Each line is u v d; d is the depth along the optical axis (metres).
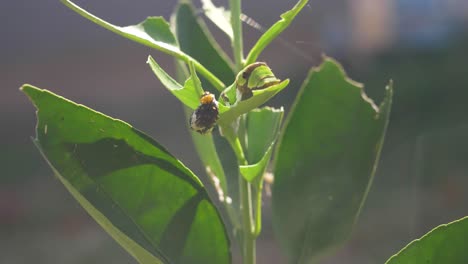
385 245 0.77
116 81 1.57
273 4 1.41
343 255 0.75
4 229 0.91
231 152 0.25
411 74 1.28
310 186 0.24
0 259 0.82
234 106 0.19
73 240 0.86
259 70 0.19
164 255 0.20
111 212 0.20
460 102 1.15
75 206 0.96
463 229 0.19
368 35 1.41
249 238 0.21
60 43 1.64
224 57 0.26
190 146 1.15
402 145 1.02
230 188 0.25
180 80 0.24
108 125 0.20
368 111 0.24
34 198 1.00
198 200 0.21
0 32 1.63
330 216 0.23
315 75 0.24
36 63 1.64
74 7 0.19
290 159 0.24
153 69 0.19
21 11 1.63
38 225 0.91
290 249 0.23
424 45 1.38
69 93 1.58
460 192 0.87
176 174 0.20
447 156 0.96
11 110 1.50
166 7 1.47
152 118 1.34
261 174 0.20
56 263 0.81
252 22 0.28
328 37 1.44
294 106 0.24
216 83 0.20
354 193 0.23
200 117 0.19
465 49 1.34
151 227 0.20
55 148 0.20
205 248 0.21
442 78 1.22
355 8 1.42
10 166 1.13
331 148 0.24
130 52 1.60
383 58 1.39
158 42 0.20
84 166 0.20
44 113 0.19
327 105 0.24
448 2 1.42
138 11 1.47
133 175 0.20
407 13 1.41
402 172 0.94
